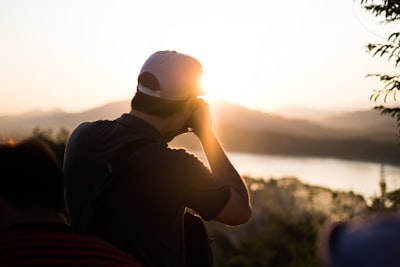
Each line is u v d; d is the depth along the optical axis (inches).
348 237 30.8
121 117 89.4
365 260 29.2
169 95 86.7
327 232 32.4
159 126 87.9
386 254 28.7
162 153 83.0
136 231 82.0
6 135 65.6
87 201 85.0
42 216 63.1
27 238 60.8
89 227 84.2
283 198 1405.0
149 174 82.0
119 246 82.4
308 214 841.5
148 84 87.4
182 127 91.0
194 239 88.0
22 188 61.9
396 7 115.8
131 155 83.4
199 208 82.7
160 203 82.0
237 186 86.3
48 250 60.4
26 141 64.8
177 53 89.4
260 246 1037.2
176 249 83.4
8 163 61.9
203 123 89.5
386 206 138.3
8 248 59.9
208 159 89.0
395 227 29.8
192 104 89.7
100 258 62.4
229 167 87.8
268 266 949.2
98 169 84.6
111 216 83.0
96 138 87.6
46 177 63.0
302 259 681.0
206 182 82.3
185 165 82.0
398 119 116.6
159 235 82.0
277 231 1000.2
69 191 88.0
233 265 1067.9
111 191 83.0
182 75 86.7
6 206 62.3
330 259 31.3
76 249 61.8
